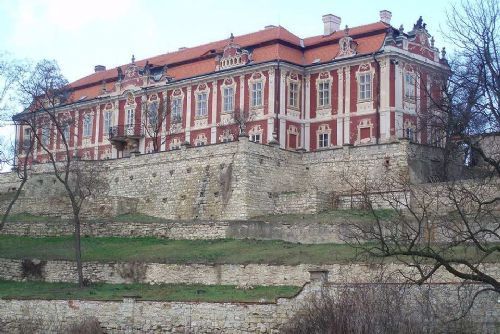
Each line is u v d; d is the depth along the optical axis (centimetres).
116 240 7469
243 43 9681
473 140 4981
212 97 9575
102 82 11256
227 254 6381
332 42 9181
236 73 9294
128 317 5284
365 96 8606
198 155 7925
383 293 4325
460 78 5938
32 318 5572
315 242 6506
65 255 6938
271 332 4869
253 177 7519
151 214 8206
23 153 11106
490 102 4994
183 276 6209
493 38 5053
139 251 6900
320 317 4297
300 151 7931
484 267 4906
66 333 5244
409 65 8631
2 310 5662
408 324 4159
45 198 8612
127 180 8519
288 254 6081
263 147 7656
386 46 8481
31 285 6594
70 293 5991
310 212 7312
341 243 6369
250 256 6156
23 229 7875
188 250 6725
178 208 7988
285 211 7500
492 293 4316
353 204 7231
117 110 10756
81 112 11212
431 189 6400
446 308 4341
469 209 5512
